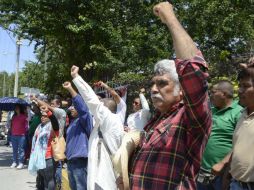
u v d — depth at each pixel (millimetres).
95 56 14742
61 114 8289
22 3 14797
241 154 4219
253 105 4297
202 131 2861
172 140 3004
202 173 5172
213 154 5109
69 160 7000
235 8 11914
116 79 11422
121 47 12102
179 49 2811
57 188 8312
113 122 6262
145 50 11742
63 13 14734
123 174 3314
